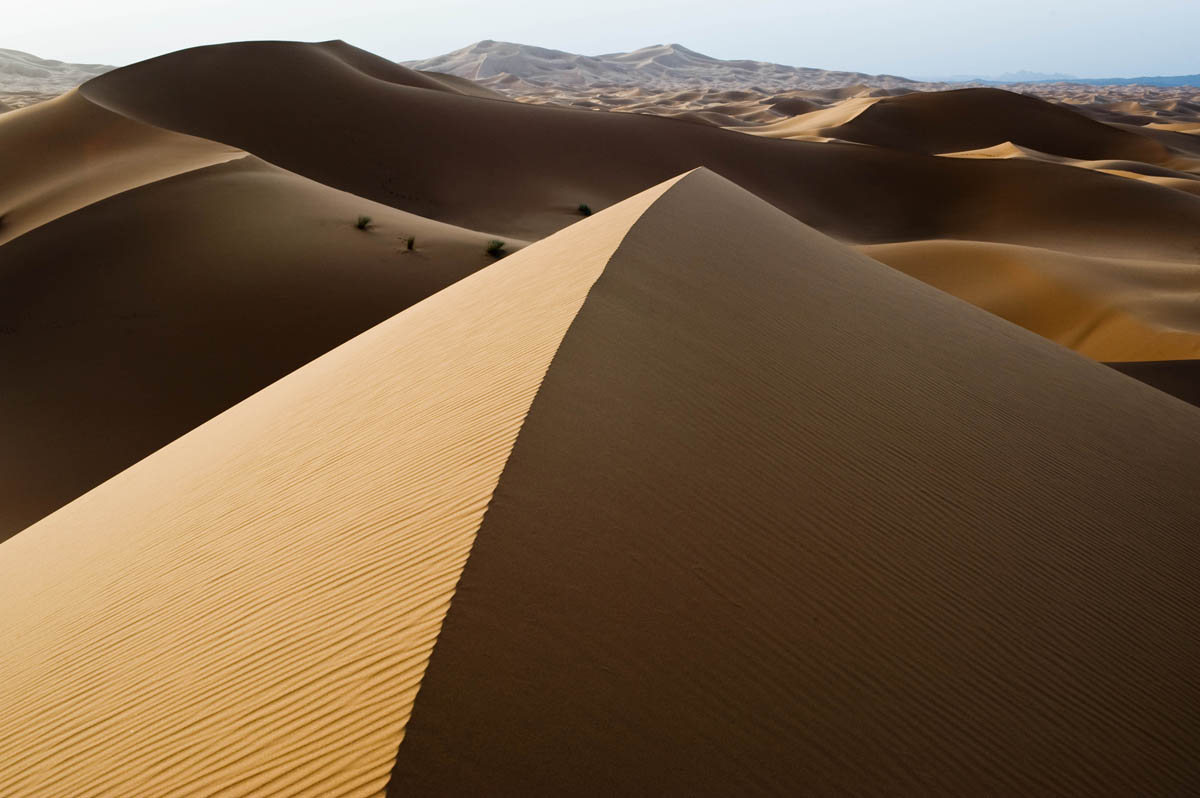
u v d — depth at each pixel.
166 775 3.67
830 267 12.35
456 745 3.26
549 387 6.02
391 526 4.86
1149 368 18.80
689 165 60.47
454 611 3.83
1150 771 4.77
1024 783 4.33
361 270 22.09
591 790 3.33
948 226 58.53
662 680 3.96
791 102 144.75
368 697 3.51
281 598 4.67
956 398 8.84
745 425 6.61
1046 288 28.94
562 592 4.20
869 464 6.78
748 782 3.67
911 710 4.46
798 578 5.08
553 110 62.25
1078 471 8.10
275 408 9.47
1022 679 5.07
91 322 19.98
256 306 20.34
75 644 5.70
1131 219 54.09
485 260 23.81
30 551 8.97
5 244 23.30
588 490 5.04
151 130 35.75
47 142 34.66
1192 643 6.02
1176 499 8.15
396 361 8.75
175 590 5.68
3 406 17.73
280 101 52.75
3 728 5.04
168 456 10.30
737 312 9.04
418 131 54.56
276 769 3.35
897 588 5.38
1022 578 6.06
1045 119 99.88
